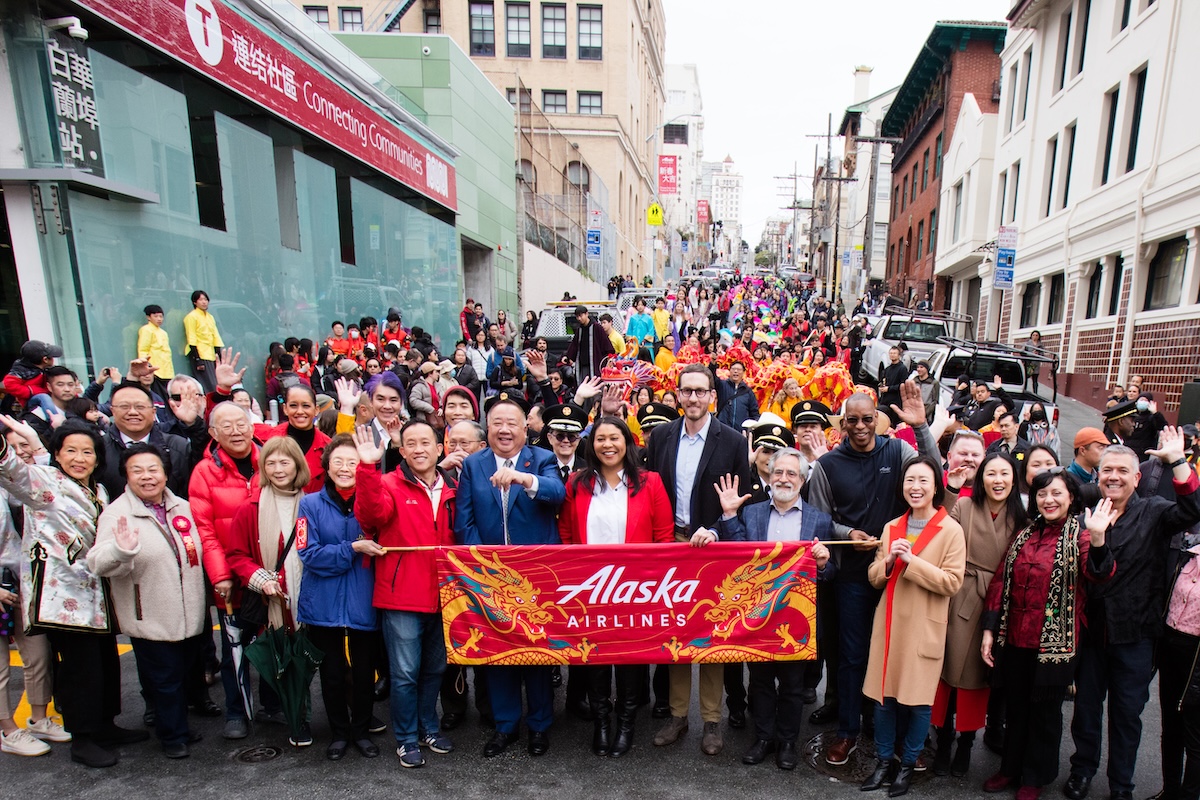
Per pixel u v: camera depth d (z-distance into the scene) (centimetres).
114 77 763
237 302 994
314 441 477
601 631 394
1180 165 1232
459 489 412
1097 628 358
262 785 368
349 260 1346
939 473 375
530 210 2552
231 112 1013
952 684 374
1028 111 1927
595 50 3566
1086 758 366
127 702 456
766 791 370
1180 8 1255
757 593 392
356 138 1305
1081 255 1584
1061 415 1394
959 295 2614
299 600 387
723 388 815
